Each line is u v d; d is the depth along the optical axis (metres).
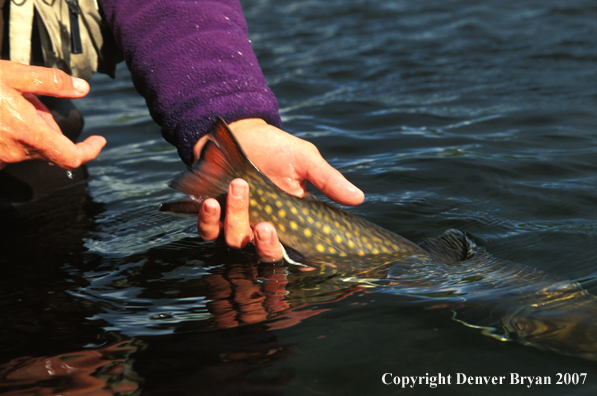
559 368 0.76
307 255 0.94
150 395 0.73
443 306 0.85
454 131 1.48
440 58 2.35
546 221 1.05
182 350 0.79
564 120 1.53
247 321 0.83
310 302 0.86
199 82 0.98
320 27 3.11
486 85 1.95
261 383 0.75
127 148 1.46
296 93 1.97
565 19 2.87
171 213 0.93
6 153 0.88
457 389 0.74
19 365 0.77
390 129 1.53
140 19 1.03
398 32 2.88
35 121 0.87
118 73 2.44
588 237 0.99
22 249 1.01
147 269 0.95
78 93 0.89
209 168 0.93
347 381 0.75
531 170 1.23
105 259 0.97
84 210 1.14
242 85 0.98
